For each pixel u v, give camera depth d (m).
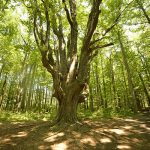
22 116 17.69
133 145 7.77
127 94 28.28
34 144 7.77
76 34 12.14
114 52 29.09
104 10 15.36
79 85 10.40
